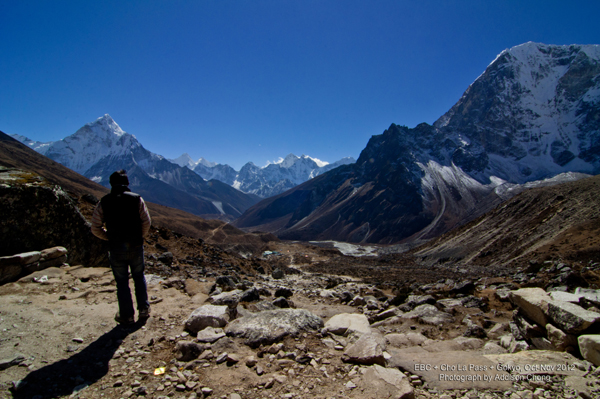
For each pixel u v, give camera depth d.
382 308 10.26
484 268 58.25
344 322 6.01
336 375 4.09
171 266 15.47
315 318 5.89
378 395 3.58
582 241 50.84
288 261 90.31
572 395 3.60
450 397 3.67
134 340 4.92
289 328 5.30
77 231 9.54
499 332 6.43
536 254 56.66
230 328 5.37
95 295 6.82
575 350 4.63
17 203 8.30
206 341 4.88
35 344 4.52
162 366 4.26
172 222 77.12
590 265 20.41
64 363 4.12
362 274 55.31
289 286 19.05
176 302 7.16
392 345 5.59
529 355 4.65
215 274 15.65
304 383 3.87
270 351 4.68
